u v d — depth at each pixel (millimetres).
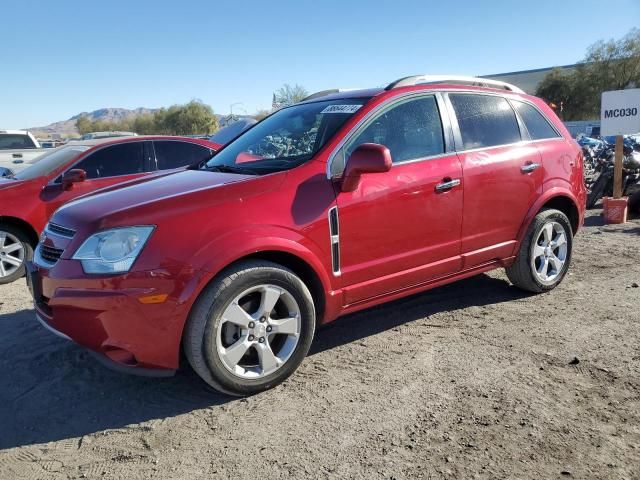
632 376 3438
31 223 6324
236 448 2855
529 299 4895
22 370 3861
